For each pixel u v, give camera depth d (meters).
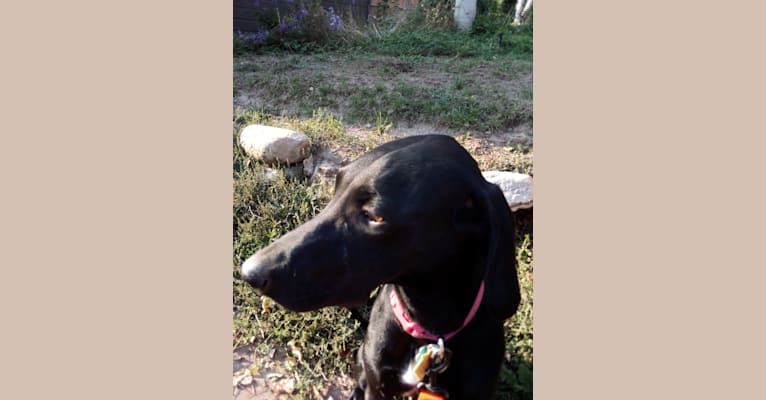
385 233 0.49
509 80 1.56
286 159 1.09
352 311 0.81
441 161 0.51
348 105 1.38
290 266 0.50
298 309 0.51
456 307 0.56
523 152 1.15
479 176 0.54
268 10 2.19
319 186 1.07
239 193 1.04
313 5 2.12
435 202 0.49
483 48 2.03
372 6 2.45
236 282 0.91
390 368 0.61
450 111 1.29
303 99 1.43
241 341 0.84
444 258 0.52
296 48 2.00
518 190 0.98
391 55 1.93
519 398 0.74
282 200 1.04
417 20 2.35
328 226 0.51
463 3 2.34
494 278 0.51
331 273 0.50
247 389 0.77
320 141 1.18
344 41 2.05
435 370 0.57
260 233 0.98
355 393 0.73
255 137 1.11
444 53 1.96
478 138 1.20
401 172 0.50
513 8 2.86
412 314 0.57
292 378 0.79
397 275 0.52
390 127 1.25
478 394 0.61
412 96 1.37
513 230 0.53
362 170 0.51
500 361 0.62
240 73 1.62
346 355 0.81
